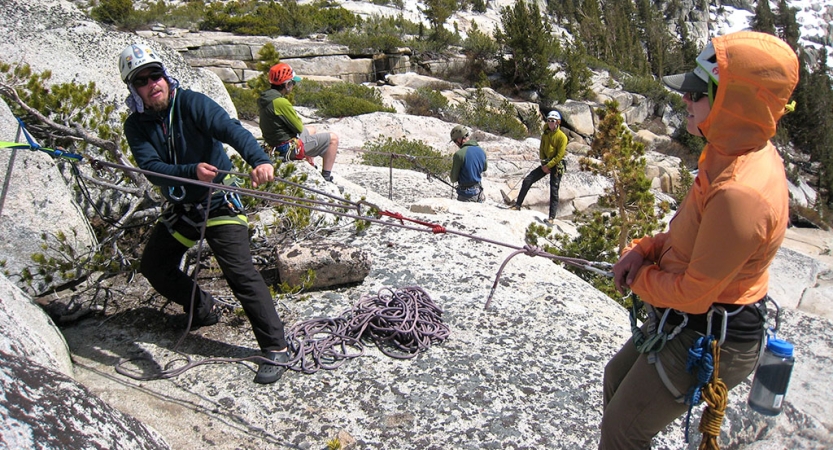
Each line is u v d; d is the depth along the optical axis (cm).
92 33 537
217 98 611
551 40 3238
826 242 2145
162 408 316
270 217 501
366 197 662
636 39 5122
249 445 297
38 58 498
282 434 306
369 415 321
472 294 445
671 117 3238
